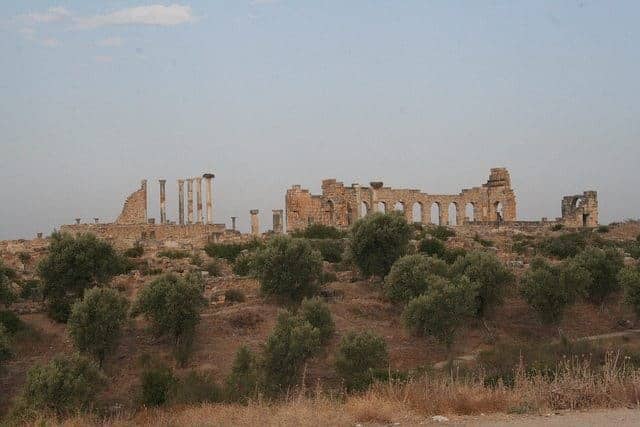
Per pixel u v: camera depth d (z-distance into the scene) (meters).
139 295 59.34
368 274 78.19
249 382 43.72
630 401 27.38
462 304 60.34
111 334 53.53
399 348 59.06
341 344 52.06
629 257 92.31
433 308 58.72
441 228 116.25
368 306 68.38
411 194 141.62
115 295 56.22
